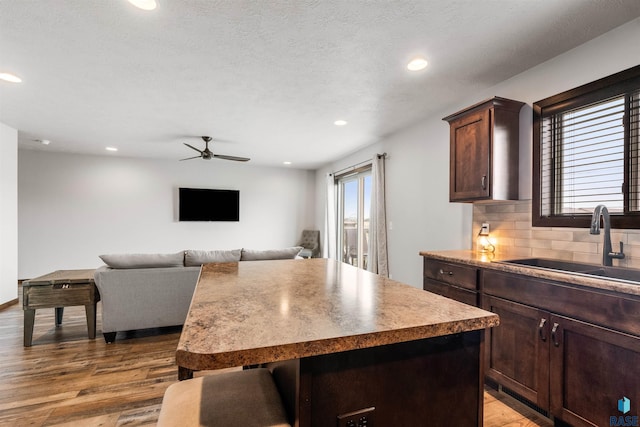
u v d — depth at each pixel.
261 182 7.34
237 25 1.94
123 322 3.05
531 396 1.83
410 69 2.50
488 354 2.13
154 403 2.07
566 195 2.26
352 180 6.08
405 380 0.92
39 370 2.48
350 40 2.10
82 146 5.34
